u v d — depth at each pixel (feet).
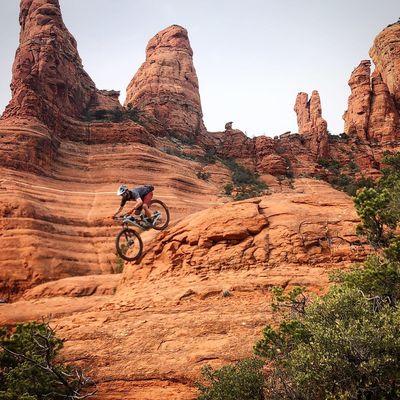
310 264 83.15
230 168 269.85
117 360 66.39
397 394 41.37
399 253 56.34
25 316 95.71
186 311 76.64
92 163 211.61
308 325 49.55
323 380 43.68
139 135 232.53
